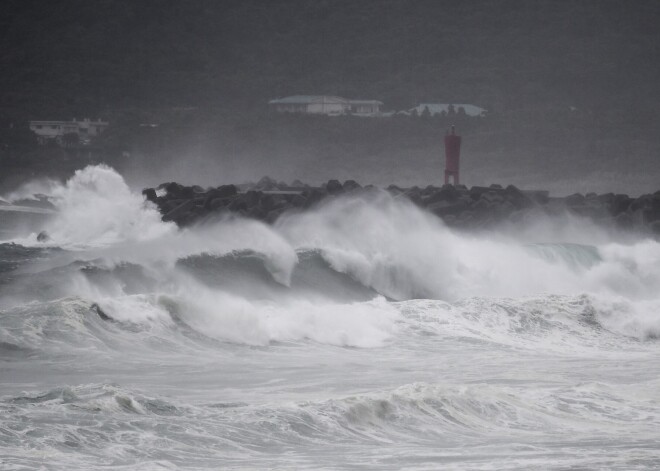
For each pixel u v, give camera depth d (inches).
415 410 2319.1
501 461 1959.9
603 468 1909.4
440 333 3782.0
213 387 2684.5
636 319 4082.2
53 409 2079.2
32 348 3110.2
